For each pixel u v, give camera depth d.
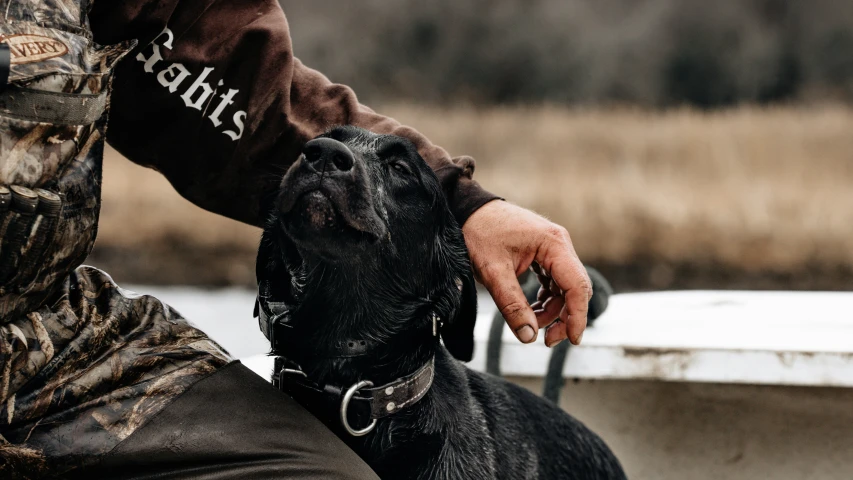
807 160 12.61
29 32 1.51
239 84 2.04
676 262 9.26
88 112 1.57
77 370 1.58
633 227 9.89
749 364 2.48
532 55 25.73
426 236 2.13
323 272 2.06
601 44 25.52
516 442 2.34
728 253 9.30
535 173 12.79
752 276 8.87
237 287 8.53
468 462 2.12
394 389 2.06
